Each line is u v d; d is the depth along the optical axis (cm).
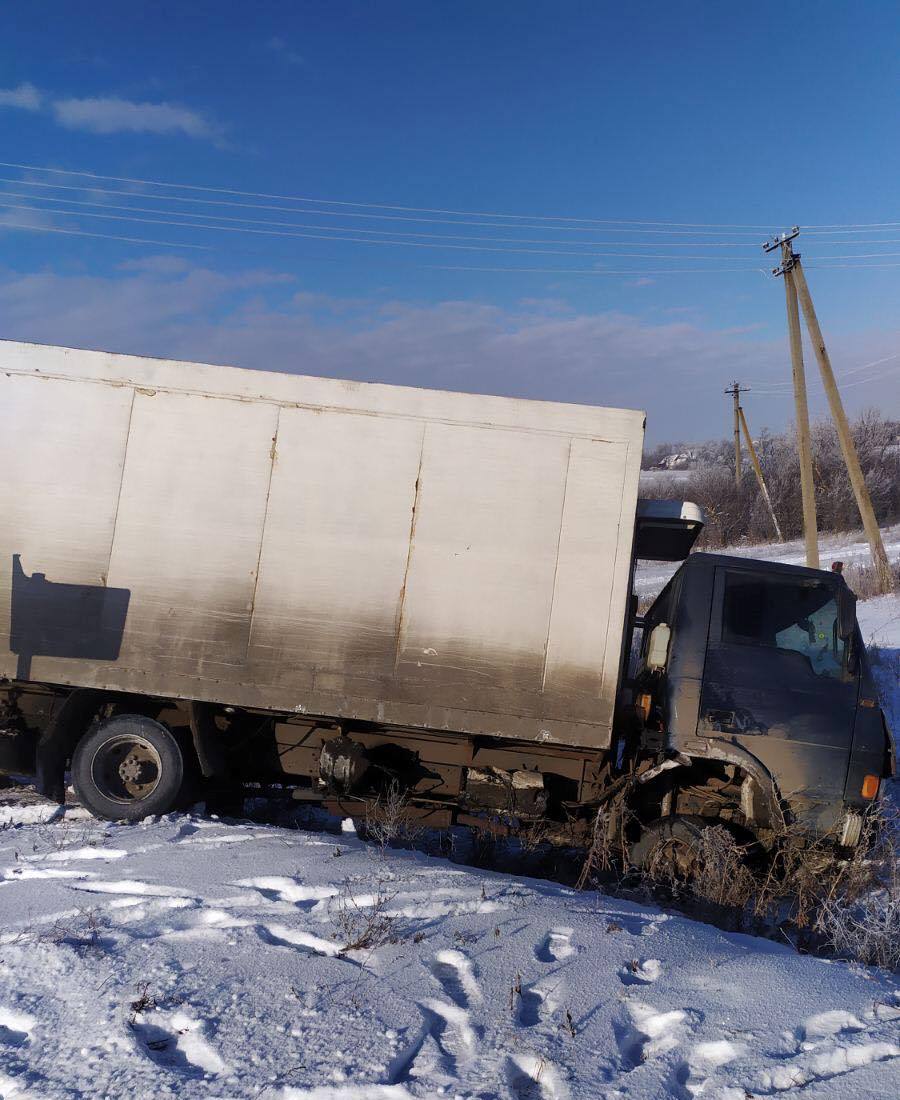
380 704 671
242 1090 299
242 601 686
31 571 701
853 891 593
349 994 363
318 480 688
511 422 678
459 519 674
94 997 359
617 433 672
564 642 660
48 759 717
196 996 359
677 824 637
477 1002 363
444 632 669
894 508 3919
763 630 675
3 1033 340
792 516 4009
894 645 1493
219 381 701
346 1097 295
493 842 717
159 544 695
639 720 671
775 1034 335
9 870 545
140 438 703
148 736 706
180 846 597
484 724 661
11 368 713
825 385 2261
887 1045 322
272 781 766
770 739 652
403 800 709
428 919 454
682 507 734
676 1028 343
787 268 2305
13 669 698
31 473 706
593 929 446
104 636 695
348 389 691
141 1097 296
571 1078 306
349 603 679
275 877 512
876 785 644
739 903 577
